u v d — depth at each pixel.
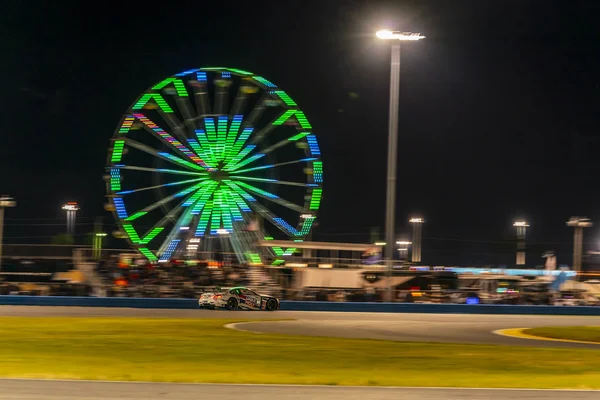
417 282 54.78
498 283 58.25
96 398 13.88
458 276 56.84
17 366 18.05
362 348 24.02
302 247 61.88
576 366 20.97
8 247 57.28
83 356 20.41
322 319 38.28
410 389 15.80
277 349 23.14
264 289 50.94
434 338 29.00
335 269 53.81
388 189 44.34
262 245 61.91
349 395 14.87
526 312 49.09
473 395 15.16
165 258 61.06
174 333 27.50
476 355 22.84
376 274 53.91
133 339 25.06
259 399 14.19
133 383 15.75
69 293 50.12
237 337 26.53
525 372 19.42
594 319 44.31
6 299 44.50
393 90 43.50
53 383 15.48
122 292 50.59
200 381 16.30
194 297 51.38
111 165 61.81
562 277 59.38
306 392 15.09
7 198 57.28
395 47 43.53
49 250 57.44
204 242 62.00
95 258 55.81
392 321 37.81
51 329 27.92
